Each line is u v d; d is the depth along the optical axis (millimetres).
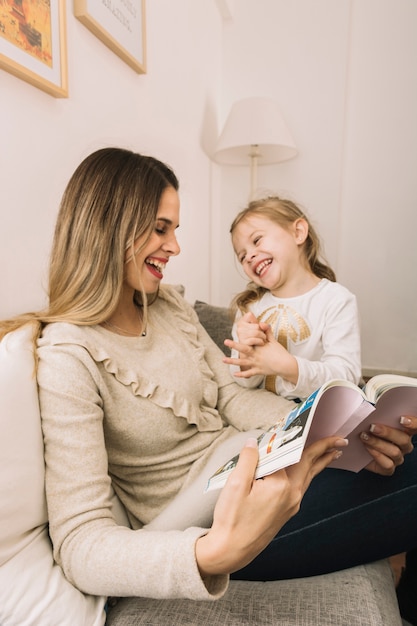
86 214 729
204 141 2387
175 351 845
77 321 698
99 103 1200
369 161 2652
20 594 481
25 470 536
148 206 742
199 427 813
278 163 2697
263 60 2668
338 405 535
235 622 526
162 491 742
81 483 548
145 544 484
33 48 860
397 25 2473
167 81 1759
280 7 2584
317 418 531
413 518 678
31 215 907
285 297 1194
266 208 1197
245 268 1210
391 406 651
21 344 619
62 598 492
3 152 815
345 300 1113
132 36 1354
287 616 538
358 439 655
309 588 608
